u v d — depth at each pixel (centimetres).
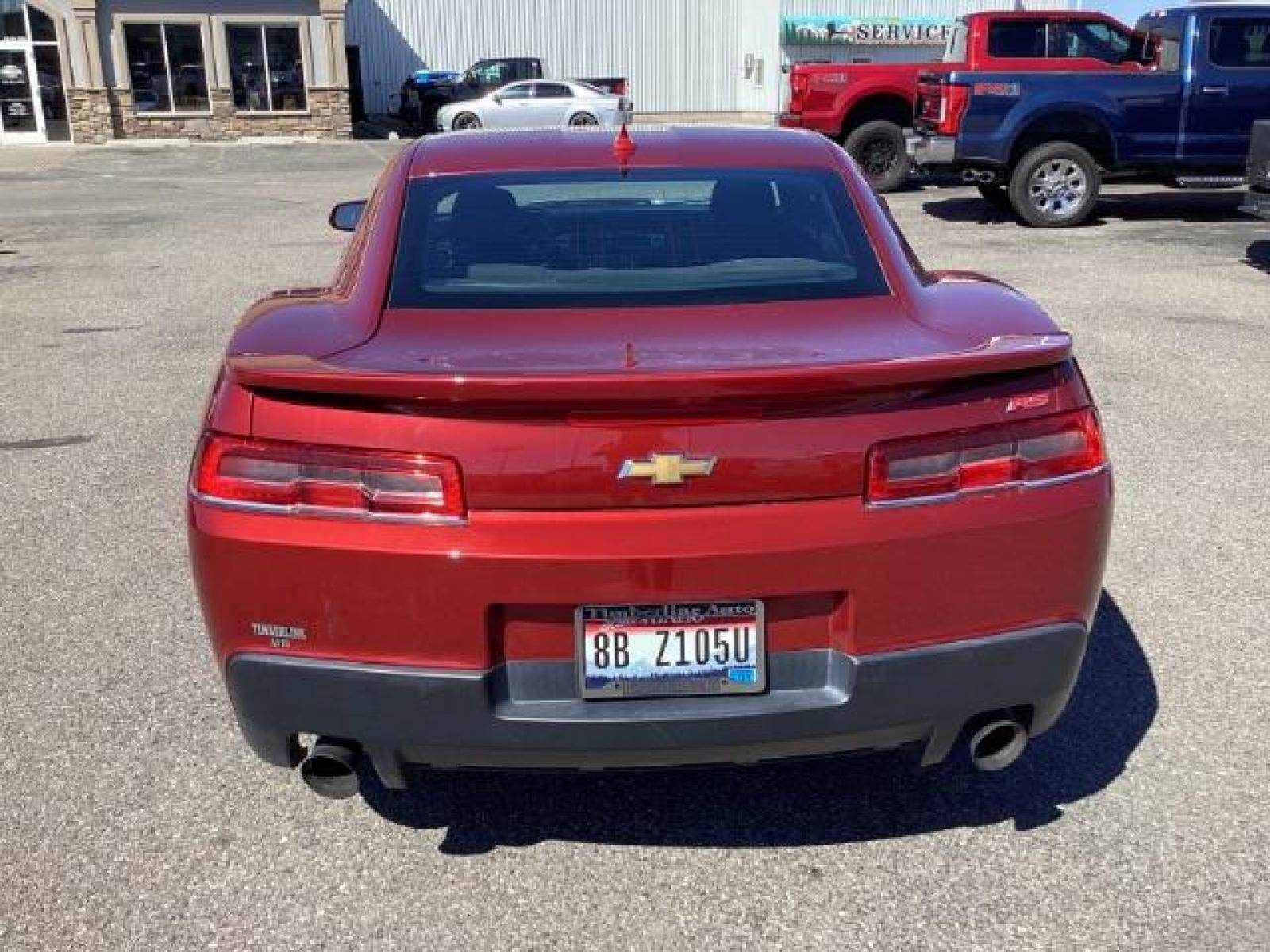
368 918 267
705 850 290
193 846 292
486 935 261
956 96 1321
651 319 279
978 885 275
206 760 329
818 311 286
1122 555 456
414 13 3744
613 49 3872
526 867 284
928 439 245
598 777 321
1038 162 1331
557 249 309
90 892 275
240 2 3036
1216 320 866
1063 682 263
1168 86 1312
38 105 3058
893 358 250
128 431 635
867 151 1681
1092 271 1072
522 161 344
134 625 409
